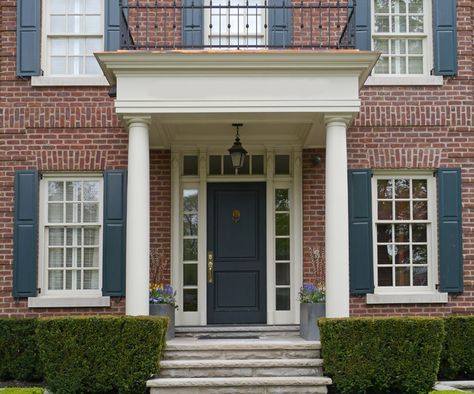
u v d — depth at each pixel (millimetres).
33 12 11250
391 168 11250
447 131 11312
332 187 9477
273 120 9969
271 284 11578
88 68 11445
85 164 11133
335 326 8938
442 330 8984
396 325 8938
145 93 9461
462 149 11297
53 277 11188
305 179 11523
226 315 11570
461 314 11078
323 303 10086
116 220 11016
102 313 10922
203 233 11641
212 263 11641
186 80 9508
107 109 11211
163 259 11359
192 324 11516
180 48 11023
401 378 8867
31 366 9922
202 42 11258
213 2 11609
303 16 11398
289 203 11695
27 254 10945
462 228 11203
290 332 11086
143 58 9352
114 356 8852
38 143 11164
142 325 8906
